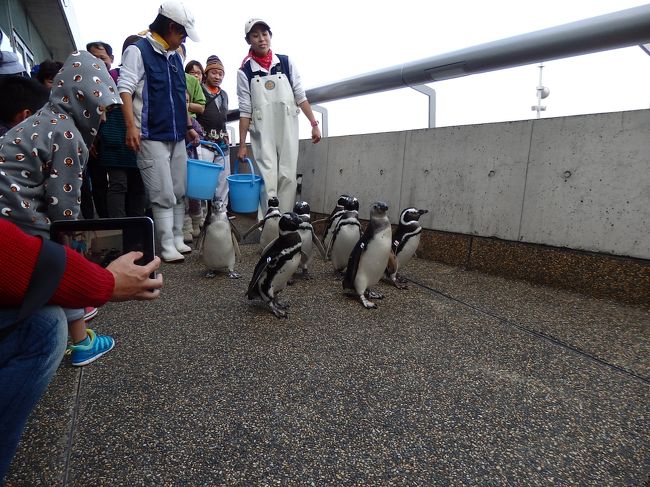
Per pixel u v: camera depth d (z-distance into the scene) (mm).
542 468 1401
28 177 1801
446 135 4242
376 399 1804
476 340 2436
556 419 1677
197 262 4387
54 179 1842
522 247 3703
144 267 1123
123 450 1457
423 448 1495
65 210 1912
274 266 2736
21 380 955
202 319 2742
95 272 970
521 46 3508
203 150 5207
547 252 3533
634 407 1764
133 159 4148
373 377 1992
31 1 9039
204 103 5250
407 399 1808
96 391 1839
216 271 3988
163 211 4184
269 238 4508
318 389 1878
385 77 4723
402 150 4711
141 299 1155
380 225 3000
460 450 1487
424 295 3318
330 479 1339
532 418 1681
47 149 1803
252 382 1931
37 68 3469
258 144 4957
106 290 989
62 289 901
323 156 5883
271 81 4805
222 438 1532
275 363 2123
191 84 5020
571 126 3328
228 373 2014
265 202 5000
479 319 2779
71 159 1869
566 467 1408
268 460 1422
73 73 1886
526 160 3631
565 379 1992
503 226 3834
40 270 868
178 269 4078
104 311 2875
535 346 2355
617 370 2086
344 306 3047
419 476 1359
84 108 1911
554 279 3514
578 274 3361
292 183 5125
